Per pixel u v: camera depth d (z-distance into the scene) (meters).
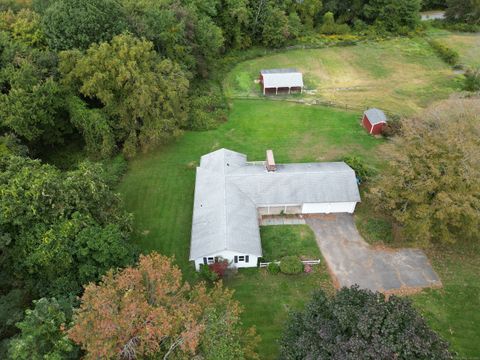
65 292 28.67
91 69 42.91
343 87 66.75
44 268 29.66
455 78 69.06
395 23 84.38
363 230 40.22
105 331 20.80
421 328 22.19
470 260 37.53
